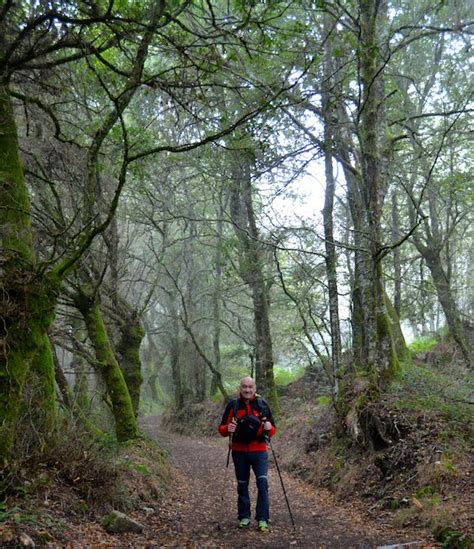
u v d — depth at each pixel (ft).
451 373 42.80
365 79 33.63
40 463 19.95
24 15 25.08
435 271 61.98
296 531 21.94
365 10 32.81
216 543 19.58
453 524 18.95
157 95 37.65
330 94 38.45
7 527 15.48
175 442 71.46
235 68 26.94
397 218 61.57
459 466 23.95
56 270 20.77
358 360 48.16
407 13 49.98
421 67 58.13
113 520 19.56
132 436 38.09
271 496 31.91
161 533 20.81
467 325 69.10
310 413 57.72
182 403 97.09
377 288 35.73
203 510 26.81
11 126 22.38
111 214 20.52
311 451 42.16
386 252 33.32
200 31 27.84
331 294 42.01
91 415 39.58
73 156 34.55
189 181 67.00
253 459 22.63
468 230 88.22
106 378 38.32
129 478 26.94
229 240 61.62
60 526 17.29
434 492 23.00
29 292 19.69
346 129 44.04
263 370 68.23
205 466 46.26
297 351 77.61
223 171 45.93
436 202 64.08
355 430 32.86
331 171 43.14
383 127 38.88
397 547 17.97
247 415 22.44
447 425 27.55
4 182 21.29
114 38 24.26
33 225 31.22
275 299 77.30
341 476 31.83
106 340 38.83
